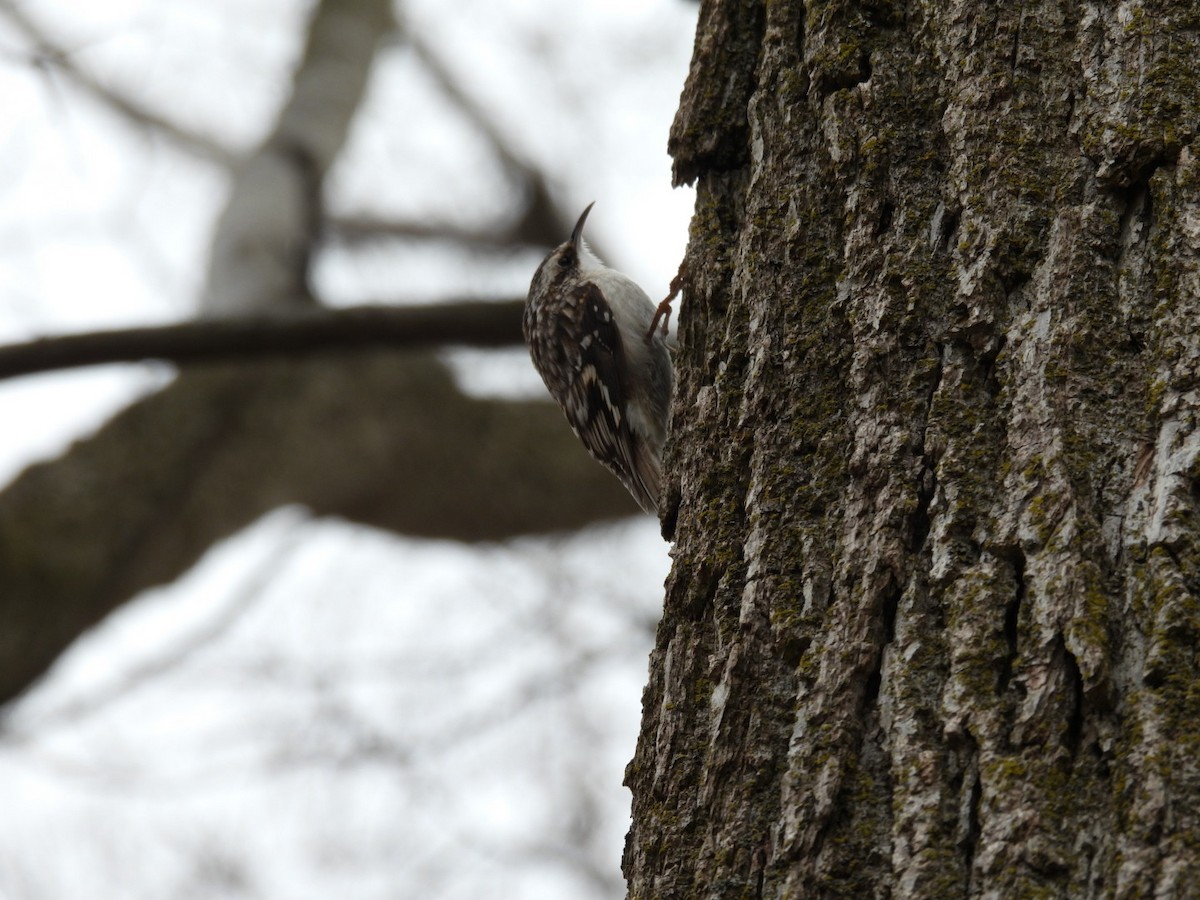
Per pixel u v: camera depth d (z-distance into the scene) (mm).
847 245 4359
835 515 3975
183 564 13195
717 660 4027
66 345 10109
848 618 3734
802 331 4324
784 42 4977
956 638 3523
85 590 12320
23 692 12320
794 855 3477
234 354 10500
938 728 3453
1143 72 4070
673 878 3781
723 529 4266
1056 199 4035
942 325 4031
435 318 10766
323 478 14023
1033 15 4332
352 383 14219
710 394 4621
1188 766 3061
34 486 12406
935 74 4480
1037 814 3164
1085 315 3799
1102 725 3232
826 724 3615
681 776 3961
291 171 14711
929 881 3238
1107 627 3320
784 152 4715
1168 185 3863
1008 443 3736
